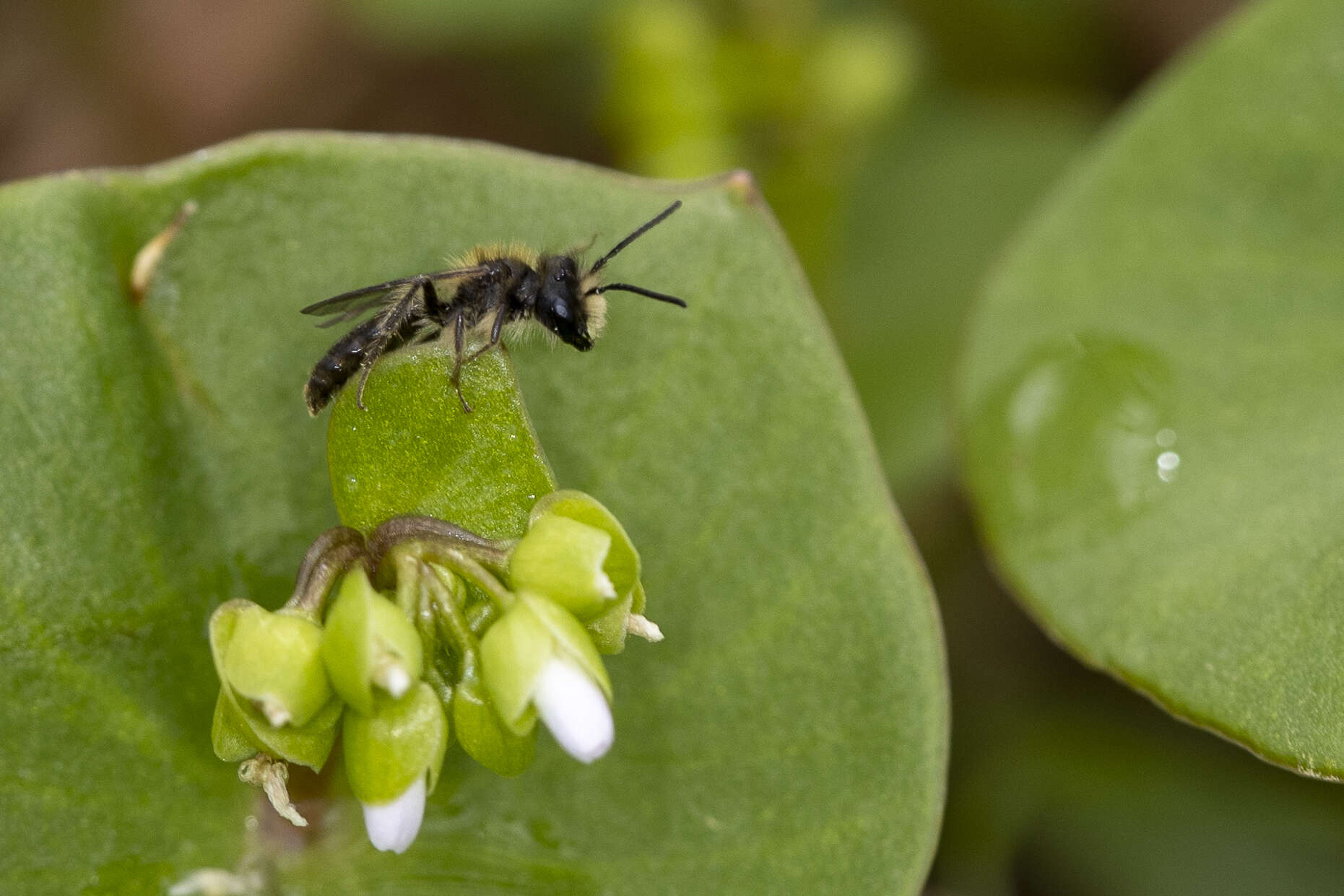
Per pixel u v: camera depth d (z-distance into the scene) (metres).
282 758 0.12
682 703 0.13
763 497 0.13
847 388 0.13
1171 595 0.13
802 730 0.13
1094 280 0.14
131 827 0.12
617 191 0.13
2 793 0.12
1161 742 0.14
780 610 0.13
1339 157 0.13
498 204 0.13
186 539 0.13
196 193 0.13
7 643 0.12
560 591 0.12
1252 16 0.14
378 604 0.12
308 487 0.13
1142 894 0.14
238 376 0.13
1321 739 0.12
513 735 0.12
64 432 0.12
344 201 0.13
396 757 0.12
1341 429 0.13
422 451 0.12
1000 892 0.14
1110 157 0.14
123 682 0.13
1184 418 0.13
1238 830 0.14
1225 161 0.14
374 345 0.12
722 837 0.13
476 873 0.13
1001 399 0.14
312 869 0.13
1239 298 0.13
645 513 0.13
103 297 0.13
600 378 0.13
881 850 0.13
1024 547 0.13
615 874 0.13
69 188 0.13
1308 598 0.13
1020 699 0.14
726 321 0.13
